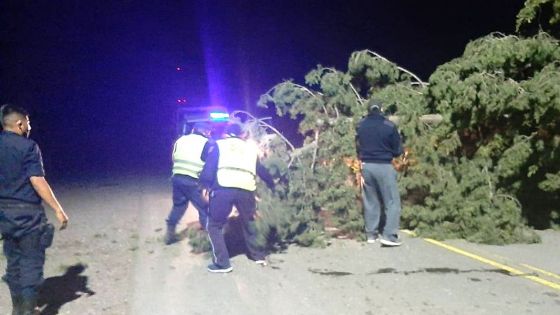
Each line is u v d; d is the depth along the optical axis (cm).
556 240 855
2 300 632
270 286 667
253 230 737
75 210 1110
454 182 867
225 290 655
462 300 626
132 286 669
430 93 923
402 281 683
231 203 702
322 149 877
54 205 545
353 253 791
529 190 909
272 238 805
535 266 738
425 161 878
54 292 651
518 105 841
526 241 838
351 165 868
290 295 641
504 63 909
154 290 655
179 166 813
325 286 667
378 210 838
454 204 855
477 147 913
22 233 534
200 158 743
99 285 673
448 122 882
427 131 907
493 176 877
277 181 796
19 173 533
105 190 1340
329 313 593
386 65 969
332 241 848
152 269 729
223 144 704
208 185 703
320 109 913
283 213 776
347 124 886
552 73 854
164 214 1048
